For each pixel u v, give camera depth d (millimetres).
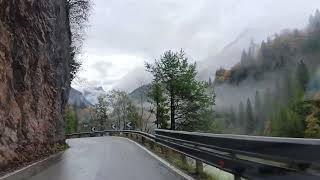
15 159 17234
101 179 12531
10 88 17719
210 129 44875
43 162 18781
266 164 7602
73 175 13625
